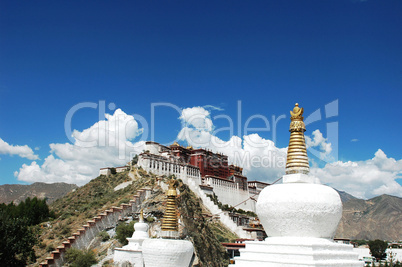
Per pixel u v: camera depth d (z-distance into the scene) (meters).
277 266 23.19
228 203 173.38
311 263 22.11
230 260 89.44
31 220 97.69
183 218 93.06
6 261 60.19
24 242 63.31
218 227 127.25
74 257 66.81
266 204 24.64
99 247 75.00
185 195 106.25
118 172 149.75
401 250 125.12
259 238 123.75
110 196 120.06
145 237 52.34
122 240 74.81
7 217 62.81
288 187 24.30
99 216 80.75
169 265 32.84
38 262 65.94
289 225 23.97
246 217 145.75
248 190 192.75
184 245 33.53
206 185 162.88
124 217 88.06
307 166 26.41
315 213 23.45
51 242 74.50
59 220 90.75
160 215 91.75
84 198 128.00
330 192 24.30
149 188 106.62
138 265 49.28
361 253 127.69
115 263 51.00
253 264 24.20
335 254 23.55
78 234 72.44
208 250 86.25
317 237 24.09
